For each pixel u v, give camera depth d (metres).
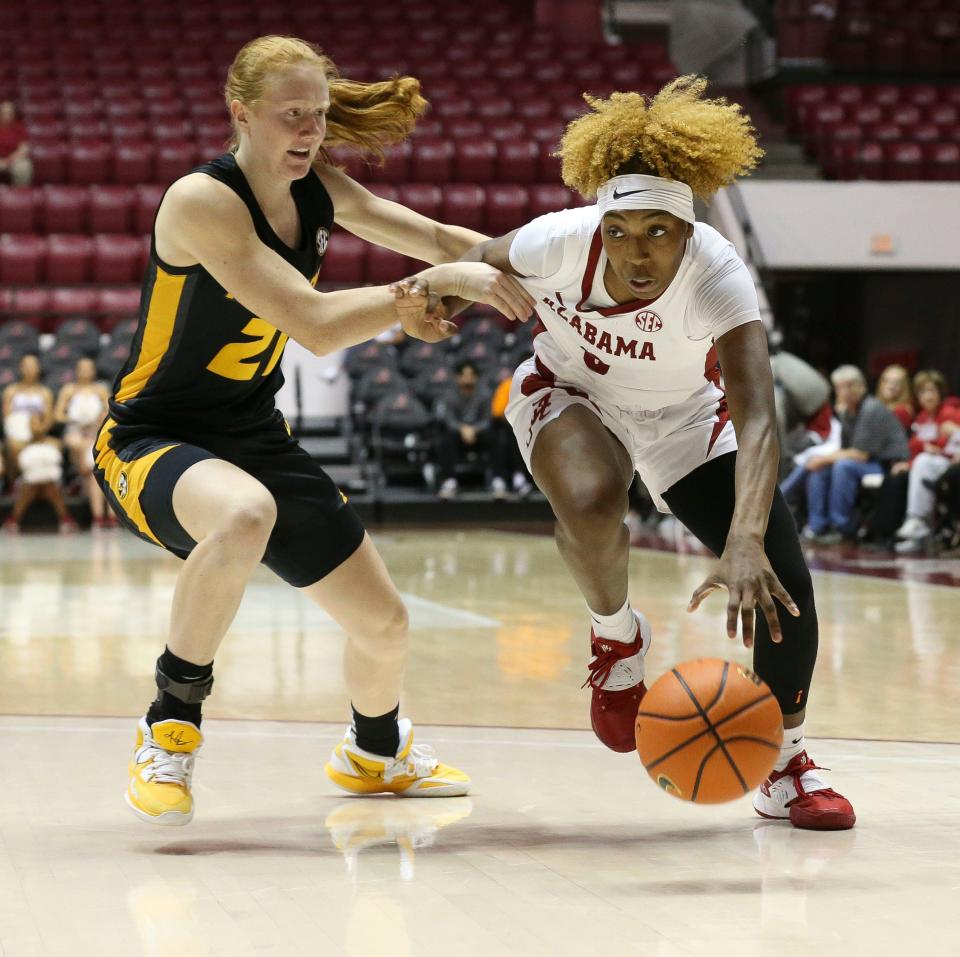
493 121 20.48
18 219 18.52
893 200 18.73
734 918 2.94
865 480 13.71
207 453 3.72
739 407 3.55
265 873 3.34
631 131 3.44
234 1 22.81
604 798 4.17
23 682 6.29
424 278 3.62
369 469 17.34
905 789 4.24
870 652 7.16
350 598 3.96
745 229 17.92
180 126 19.98
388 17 23.06
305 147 3.57
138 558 12.80
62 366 16.92
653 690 3.31
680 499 4.04
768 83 22.67
